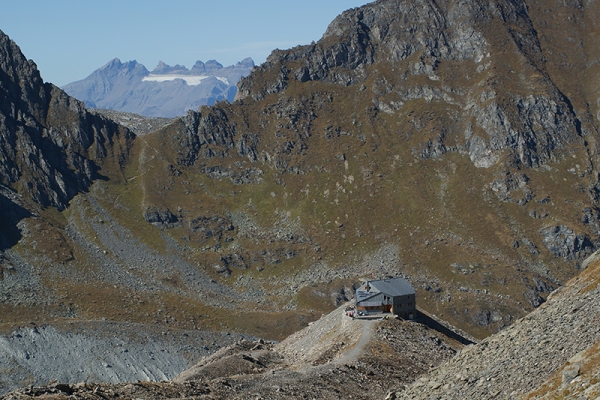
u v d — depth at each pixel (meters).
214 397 96.19
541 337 80.38
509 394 69.56
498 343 90.31
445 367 94.88
